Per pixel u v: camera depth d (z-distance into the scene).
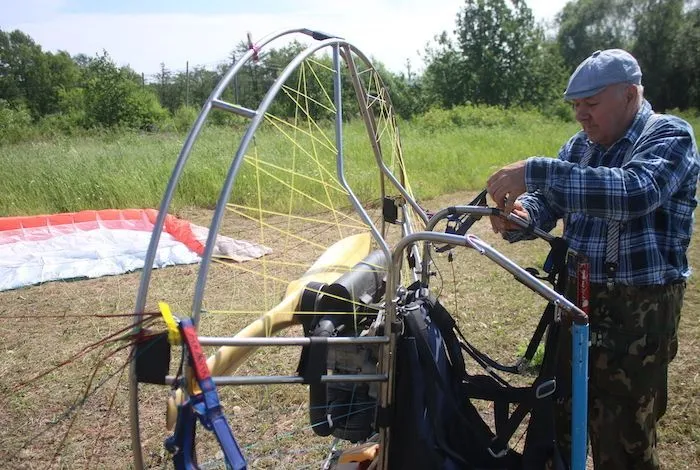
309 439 3.11
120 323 4.69
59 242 6.77
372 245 2.92
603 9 47.22
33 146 11.73
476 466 1.80
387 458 1.82
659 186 1.71
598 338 2.00
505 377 3.64
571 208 1.74
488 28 34.94
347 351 1.97
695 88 42.75
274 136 9.27
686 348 3.98
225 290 5.34
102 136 17.11
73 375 3.79
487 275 5.66
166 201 1.52
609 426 2.03
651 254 1.90
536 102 35.16
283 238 6.82
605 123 1.90
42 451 3.04
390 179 2.45
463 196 10.12
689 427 3.12
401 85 33.59
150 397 3.53
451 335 1.97
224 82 1.64
